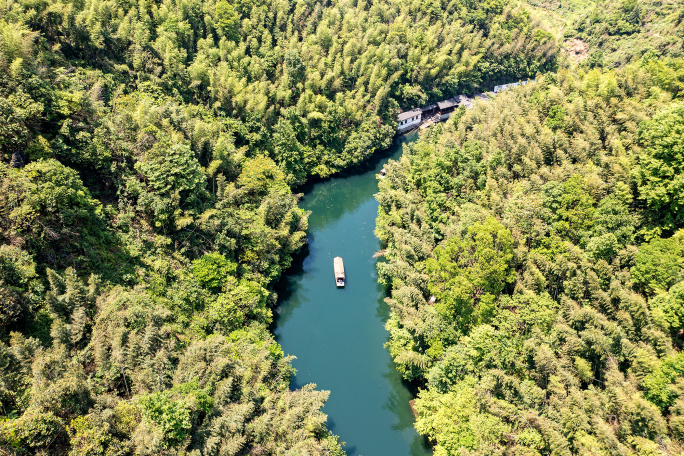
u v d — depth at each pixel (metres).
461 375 82.75
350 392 95.25
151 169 97.19
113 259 87.06
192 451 61.91
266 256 111.19
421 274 101.31
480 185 118.12
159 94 132.25
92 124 98.62
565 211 101.38
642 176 100.94
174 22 149.00
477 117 150.88
